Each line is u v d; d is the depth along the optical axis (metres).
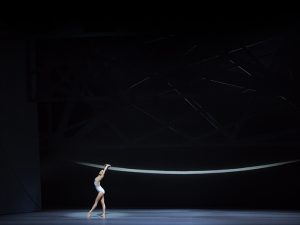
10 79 21.50
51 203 29.23
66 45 22.89
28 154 22.44
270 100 24.98
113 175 29.17
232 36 21.02
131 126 27.66
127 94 22.22
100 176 19.81
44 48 23.11
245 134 26.95
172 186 28.64
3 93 21.08
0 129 20.80
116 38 22.64
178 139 27.50
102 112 23.86
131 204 28.95
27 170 22.34
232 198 28.02
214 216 20.12
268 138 23.14
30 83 22.50
